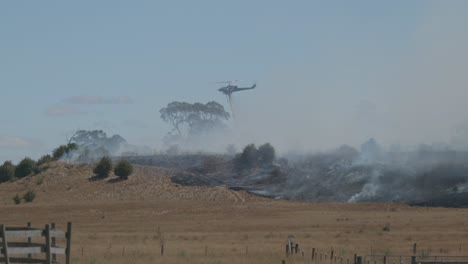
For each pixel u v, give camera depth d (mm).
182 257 62938
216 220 134625
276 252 70625
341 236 96625
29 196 187000
